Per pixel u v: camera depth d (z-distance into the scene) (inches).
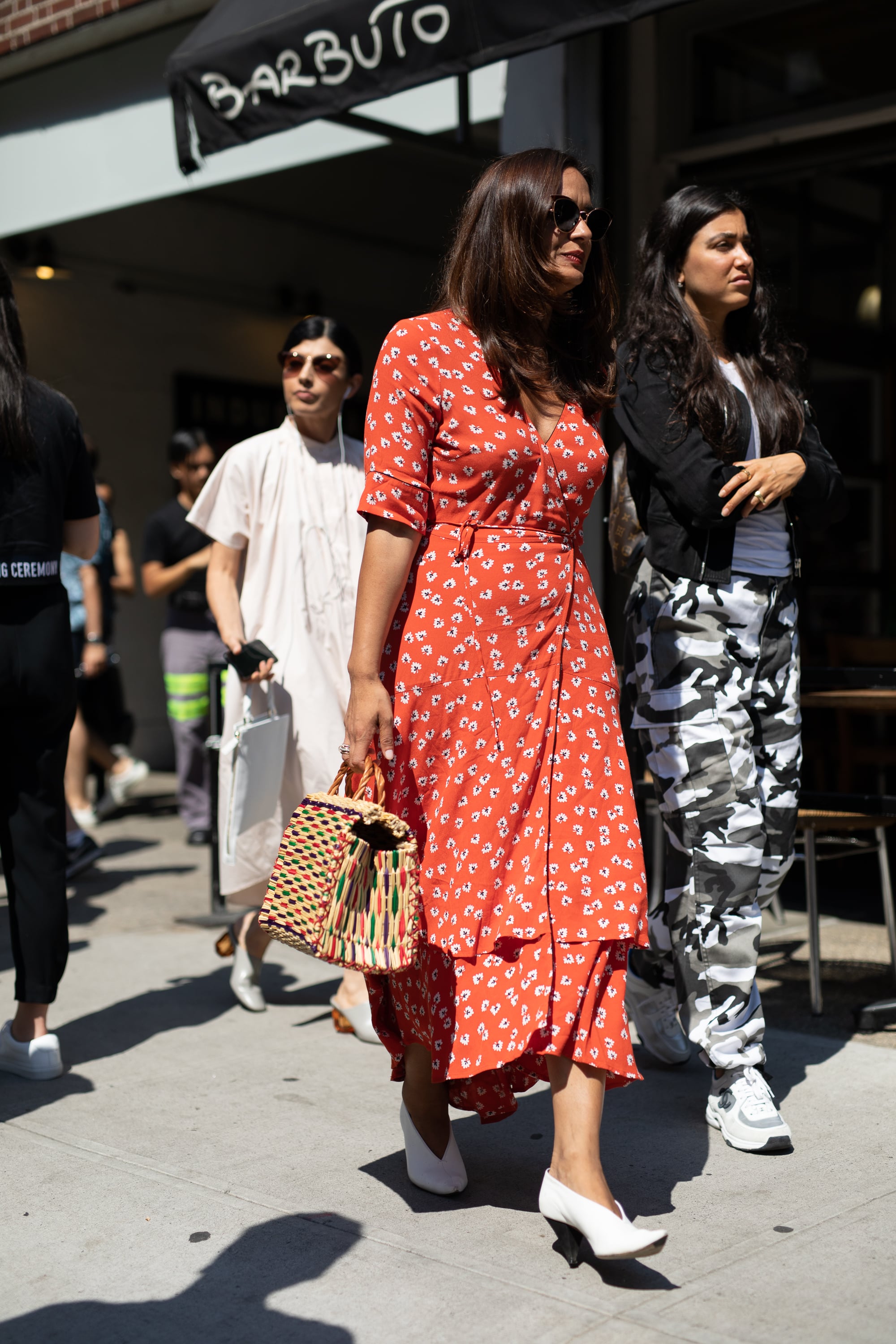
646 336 114.2
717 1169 103.7
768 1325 78.5
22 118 301.1
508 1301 82.4
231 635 143.5
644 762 151.8
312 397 142.7
